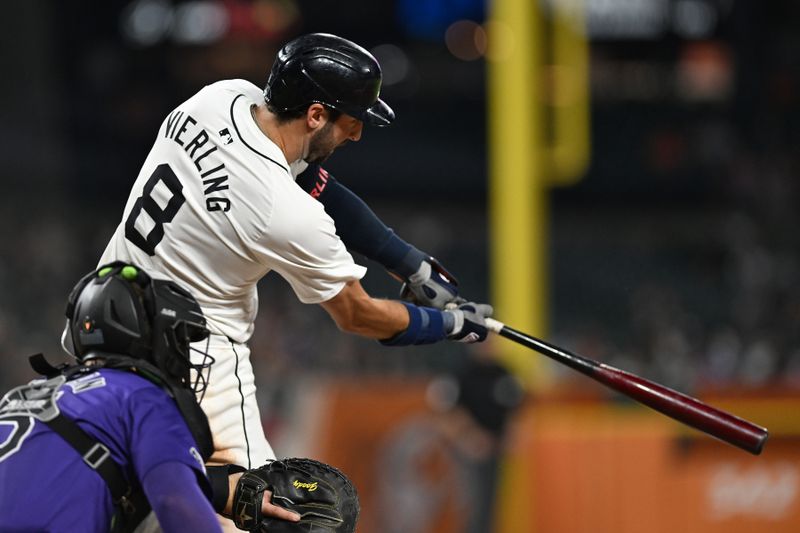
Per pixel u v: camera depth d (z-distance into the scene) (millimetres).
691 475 33000
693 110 87500
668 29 86125
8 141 74500
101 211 76750
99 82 79375
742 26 85438
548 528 32062
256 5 81125
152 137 79750
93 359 10586
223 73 81000
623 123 88000
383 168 88125
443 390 31797
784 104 84562
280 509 11734
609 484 32625
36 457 9812
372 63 12680
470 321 13789
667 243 81812
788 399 33844
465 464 31281
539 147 38656
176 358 10523
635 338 63250
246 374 13070
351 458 32500
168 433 9922
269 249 12406
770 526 33219
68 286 62500
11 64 76125
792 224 77000
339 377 50094
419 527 31734
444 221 85188
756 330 64438
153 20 80125
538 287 38406
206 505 9633
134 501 10031
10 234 66562
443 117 89812
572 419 33281
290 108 12570
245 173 12305
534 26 38469
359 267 12719
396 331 13312
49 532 9656
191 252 12516
